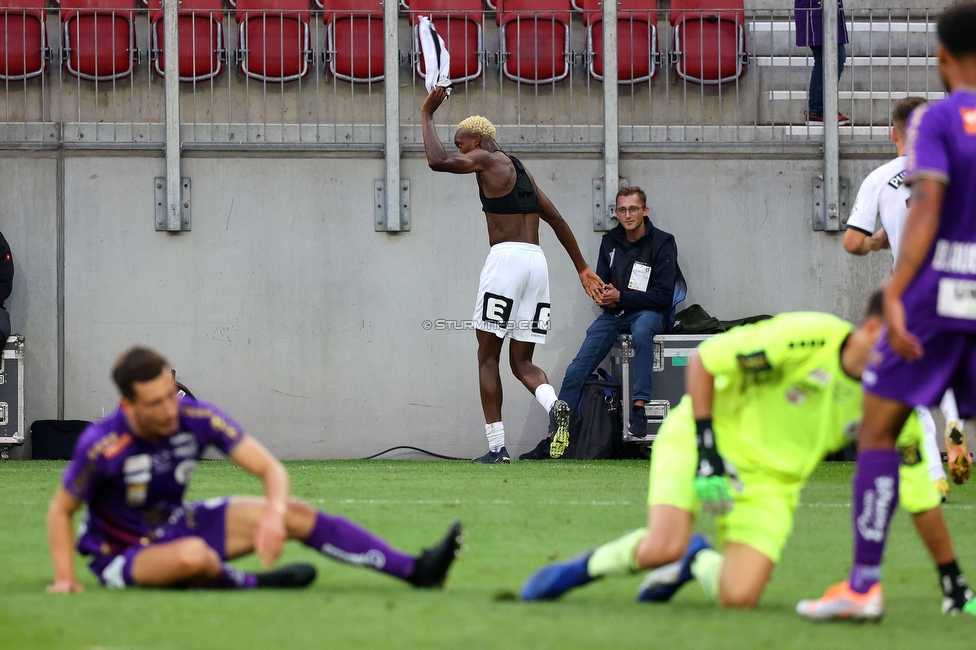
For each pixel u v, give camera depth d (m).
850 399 10.73
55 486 22.78
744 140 35.56
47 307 33.72
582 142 35.12
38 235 33.75
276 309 34.22
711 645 8.75
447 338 34.59
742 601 10.50
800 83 37.72
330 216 34.41
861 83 37.78
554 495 21.45
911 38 38.12
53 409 33.59
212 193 34.19
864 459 10.23
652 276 32.38
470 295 34.66
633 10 35.53
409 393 34.44
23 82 34.72
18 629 8.96
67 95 35.44
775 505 10.90
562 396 32.38
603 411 32.44
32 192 33.78
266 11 34.88
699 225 35.28
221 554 11.02
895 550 15.55
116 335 33.84
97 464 10.62
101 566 10.95
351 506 19.33
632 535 10.74
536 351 34.72
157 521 11.12
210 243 34.12
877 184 19.19
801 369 10.64
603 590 11.98
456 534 10.91
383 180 34.56
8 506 19.19
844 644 9.01
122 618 9.40
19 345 32.31
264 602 10.20
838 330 10.59
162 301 33.97
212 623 9.23
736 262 35.28
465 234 34.69
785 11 37.97
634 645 8.68
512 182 29.72
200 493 21.48
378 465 29.78
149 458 10.70
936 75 37.88
